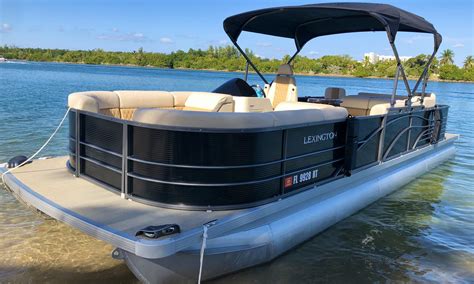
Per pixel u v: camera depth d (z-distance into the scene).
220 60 40.94
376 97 6.82
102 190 3.51
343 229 4.41
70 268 3.35
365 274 3.48
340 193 4.51
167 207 3.14
